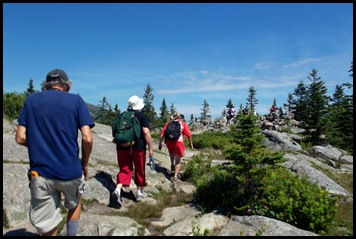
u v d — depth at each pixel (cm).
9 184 531
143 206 600
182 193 716
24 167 620
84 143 368
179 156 824
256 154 620
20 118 365
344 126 2098
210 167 873
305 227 522
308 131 1853
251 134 628
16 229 455
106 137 1108
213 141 1526
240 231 472
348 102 2162
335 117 2316
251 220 505
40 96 367
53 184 352
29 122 360
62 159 354
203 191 659
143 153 625
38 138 354
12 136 804
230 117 2984
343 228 528
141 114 630
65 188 360
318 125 1806
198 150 1420
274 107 2591
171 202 654
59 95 370
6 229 453
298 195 574
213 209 593
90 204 584
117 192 579
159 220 552
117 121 626
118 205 593
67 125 361
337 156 1302
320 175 863
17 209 491
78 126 374
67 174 354
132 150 615
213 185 664
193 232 466
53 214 363
